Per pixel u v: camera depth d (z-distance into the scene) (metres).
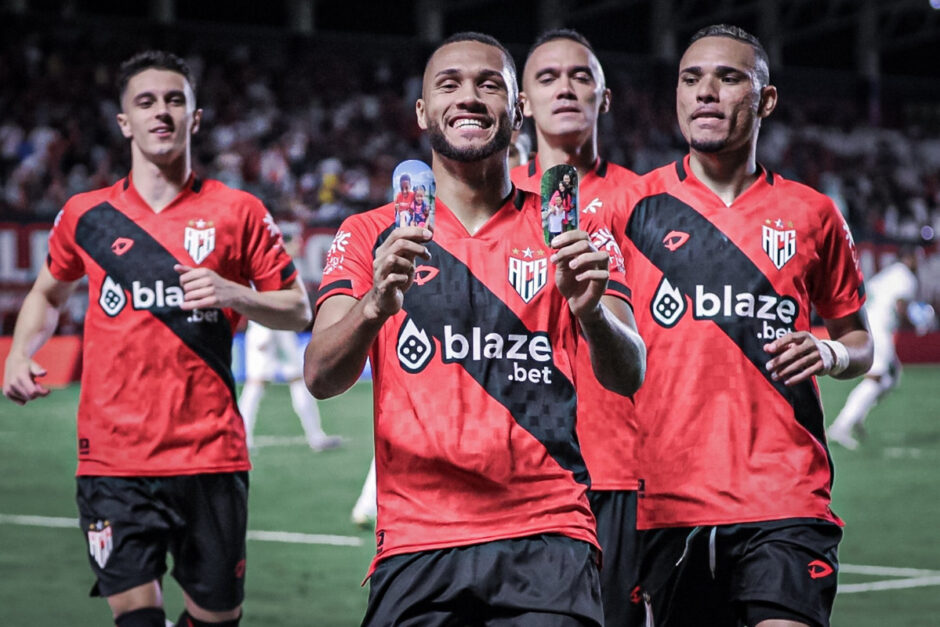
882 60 36.53
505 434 3.18
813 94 33.66
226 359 4.81
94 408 4.73
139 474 4.66
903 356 24.91
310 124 25.38
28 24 24.50
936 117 35.09
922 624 6.00
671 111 30.88
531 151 6.04
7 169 21.31
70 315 18.25
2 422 14.69
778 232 4.07
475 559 3.13
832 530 3.91
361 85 27.61
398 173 2.91
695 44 4.14
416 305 3.25
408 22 30.86
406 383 3.22
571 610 3.09
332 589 6.74
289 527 8.57
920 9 35.53
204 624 4.82
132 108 4.85
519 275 3.27
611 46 33.09
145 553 4.62
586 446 4.57
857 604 6.43
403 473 3.20
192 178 4.95
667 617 4.09
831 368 3.88
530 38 32.62
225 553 4.75
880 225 29.48
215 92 24.59
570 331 3.29
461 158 3.22
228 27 26.72
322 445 12.48
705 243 4.07
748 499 3.90
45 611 6.25
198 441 4.71
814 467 3.95
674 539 4.03
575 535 3.19
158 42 25.83
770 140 30.62
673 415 4.02
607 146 28.36
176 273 4.78
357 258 3.31
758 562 3.85
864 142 32.72
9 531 8.45
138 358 4.71
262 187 21.67
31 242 17.53
